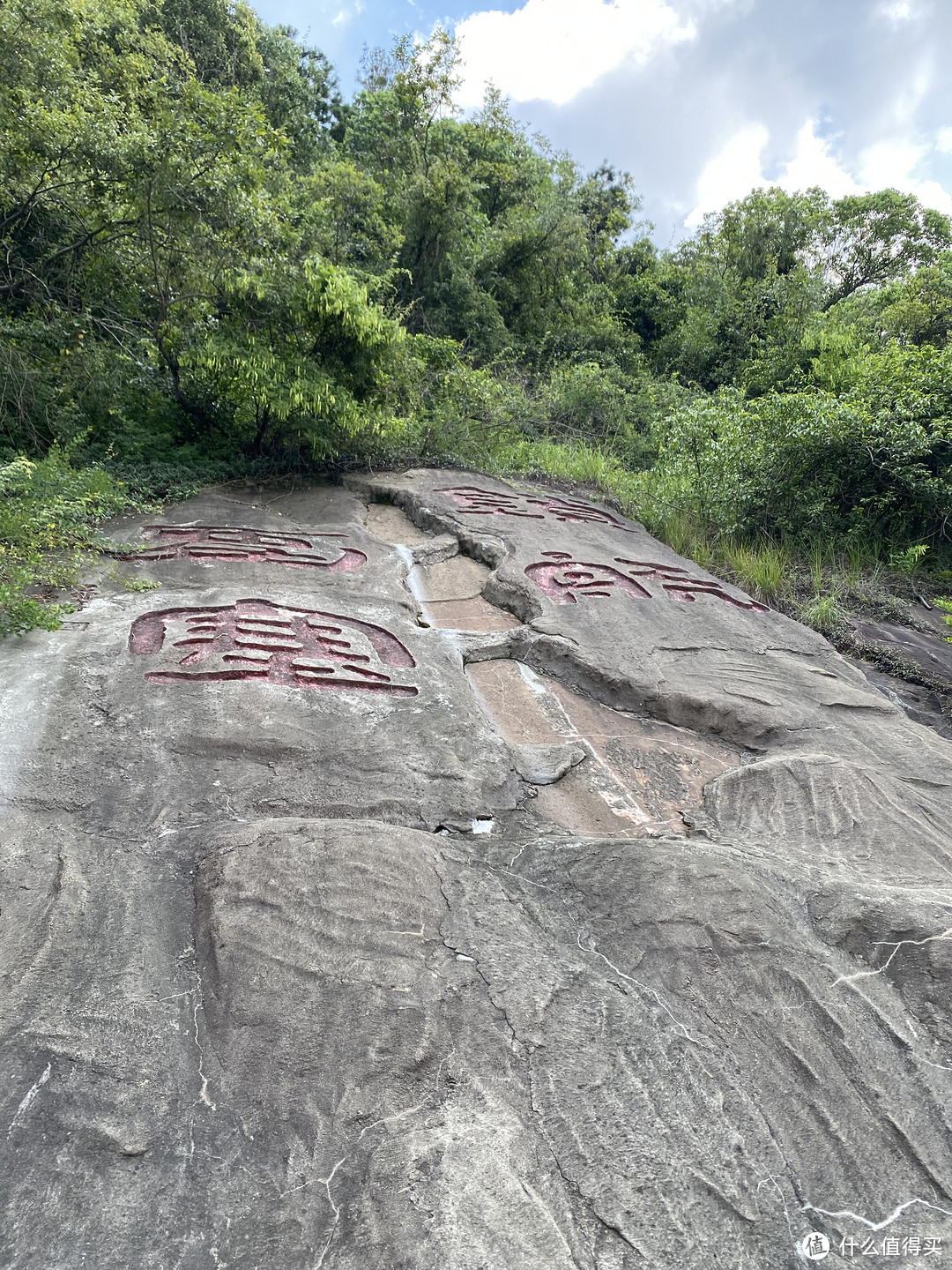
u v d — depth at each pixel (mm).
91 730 3162
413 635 4621
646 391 13664
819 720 4375
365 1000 2092
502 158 18438
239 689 3605
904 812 3488
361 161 15250
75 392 6535
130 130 6000
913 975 2359
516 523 6992
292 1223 1626
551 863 2781
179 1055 1964
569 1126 1849
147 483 6504
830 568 7617
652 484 9031
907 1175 1847
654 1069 2020
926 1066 2098
